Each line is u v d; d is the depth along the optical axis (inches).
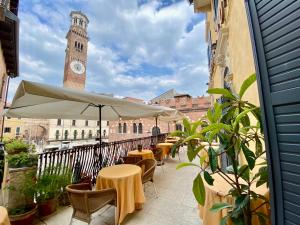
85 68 2054.6
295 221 29.9
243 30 99.7
